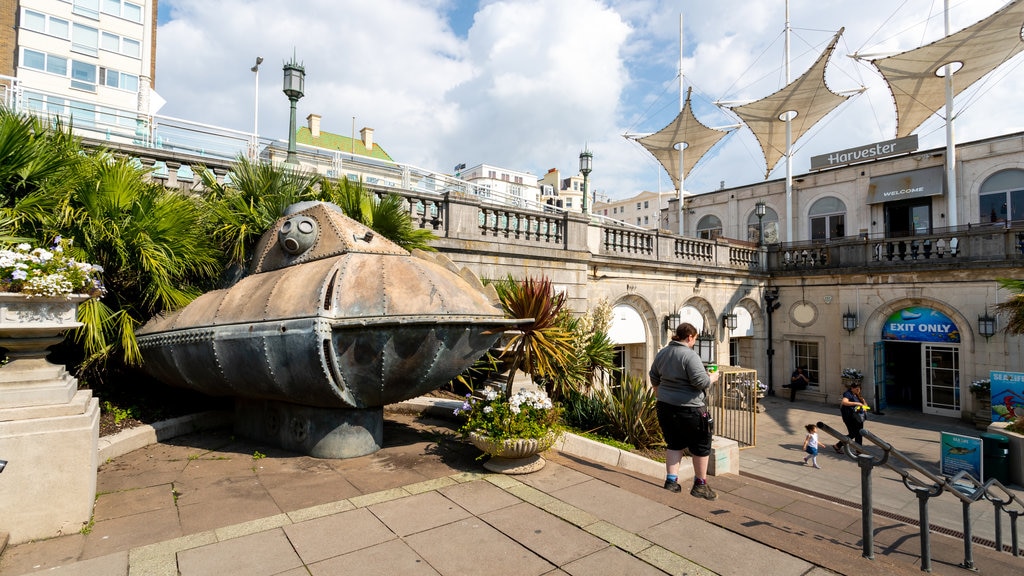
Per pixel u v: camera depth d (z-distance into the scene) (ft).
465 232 34.60
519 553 11.07
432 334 16.20
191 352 17.79
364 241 18.21
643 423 26.37
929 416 52.54
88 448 12.03
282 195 24.52
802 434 43.37
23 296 11.65
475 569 10.38
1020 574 15.46
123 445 17.61
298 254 18.79
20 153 17.65
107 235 18.95
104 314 18.99
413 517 12.85
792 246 62.75
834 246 59.26
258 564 10.44
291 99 31.89
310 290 16.06
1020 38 55.57
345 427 17.51
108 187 19.56
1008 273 47.06
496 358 27.25
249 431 19.80
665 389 15.34
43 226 18.26
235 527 12.14
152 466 16.49
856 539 18.67
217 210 22.79
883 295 55.06
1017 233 47.03
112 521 12.44
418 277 17.20
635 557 10.94
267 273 19.43
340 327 15.21
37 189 18.53
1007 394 41.01
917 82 65.77
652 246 50.88
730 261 60.54
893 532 19.70
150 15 106.83
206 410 21.71
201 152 34.27
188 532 11.91
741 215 86.58
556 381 28.17
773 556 11.05
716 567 10.53
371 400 17.24
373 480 15.44
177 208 21.09
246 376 16.85
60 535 11.60
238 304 17.69
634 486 15.42
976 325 48.85
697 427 14.89
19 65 91.61
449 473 16.24
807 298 61.26
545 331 20.53
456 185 48.98
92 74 98.99
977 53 58.34
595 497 14.42
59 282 12.06
